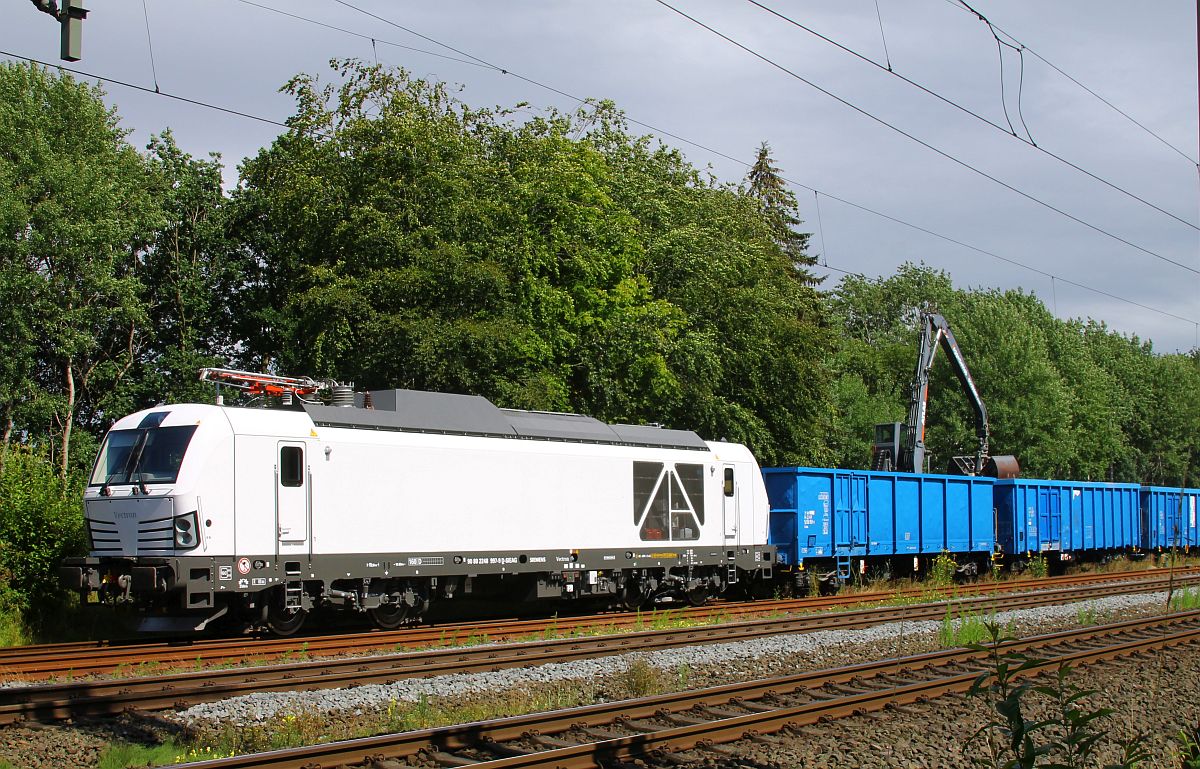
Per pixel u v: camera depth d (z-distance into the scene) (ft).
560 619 60.54
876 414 177.17
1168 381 258.57
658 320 96.48
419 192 86.02
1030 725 19.30
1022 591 84.43
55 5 29.66
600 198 95.45
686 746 30.12
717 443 74.33
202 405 51.11
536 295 87.66
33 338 100.48
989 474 109.29
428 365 77.20
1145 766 30.60
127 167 109.40
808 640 51.90
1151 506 127.44
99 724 31.60
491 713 34.55
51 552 56.08
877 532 88.89
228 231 114.73
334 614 62.54
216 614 49.88
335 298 79.66
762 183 185.47
